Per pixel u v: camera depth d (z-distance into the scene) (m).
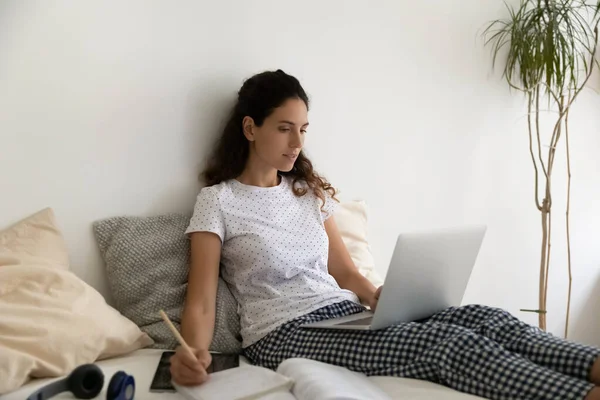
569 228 2.74
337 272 1.76
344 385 1.17
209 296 1.47
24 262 1.36
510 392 1.12
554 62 2.26
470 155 2.35
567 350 1.17
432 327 1.28
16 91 1.44
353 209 1.96
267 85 1.62
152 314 1.51
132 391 1.11
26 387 1.16
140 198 1.63
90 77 1.52
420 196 2.23
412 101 2.16
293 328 1.45
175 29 1.63
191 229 1.55
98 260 1.57
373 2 2.01
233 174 1.68
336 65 1.96
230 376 1.24
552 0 2.33
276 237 1.58
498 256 2.51
